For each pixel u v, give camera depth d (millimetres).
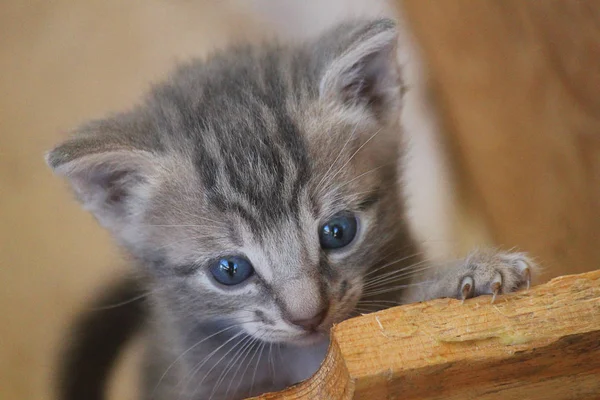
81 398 344
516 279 242
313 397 212
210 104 276
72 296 357
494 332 207
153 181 268
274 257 260
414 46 350
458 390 209
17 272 362
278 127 264
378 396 207
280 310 260
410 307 212
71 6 400
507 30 320
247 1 397
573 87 304
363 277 270
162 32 400
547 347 206
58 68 390
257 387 288
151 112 280
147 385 318
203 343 285
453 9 333
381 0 355
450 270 257
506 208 335
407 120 354
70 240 367
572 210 311
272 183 258
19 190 373
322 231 264
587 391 213
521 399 212
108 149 261
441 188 352
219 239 263
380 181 277
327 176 263
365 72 276
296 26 384
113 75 390
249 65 291
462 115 346
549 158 317
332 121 269
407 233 291
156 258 277
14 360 349
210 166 262
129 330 342
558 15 301
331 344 211
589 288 212
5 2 395
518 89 322
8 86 385
